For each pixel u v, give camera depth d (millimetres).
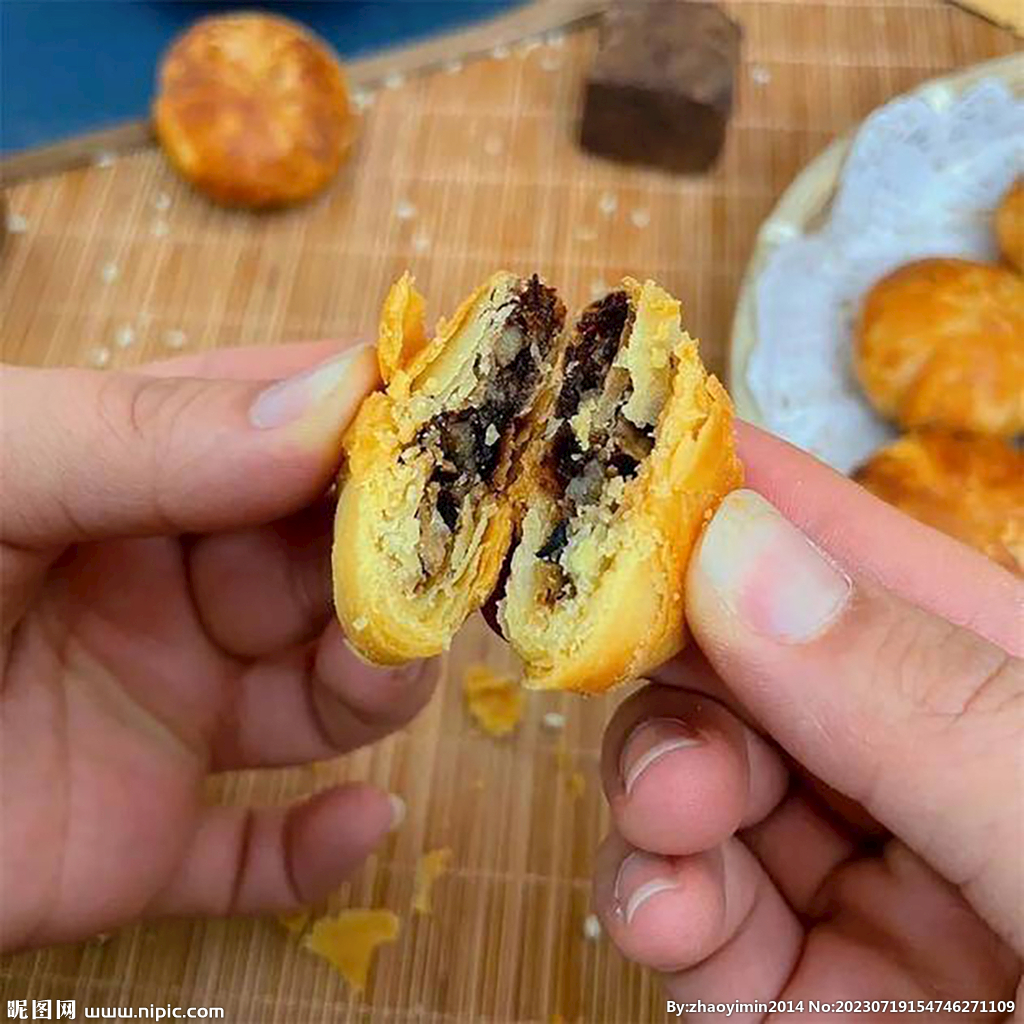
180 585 219
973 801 145
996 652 150
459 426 170
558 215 294
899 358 259
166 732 220
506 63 313
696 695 190
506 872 225
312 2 323
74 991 217
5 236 288
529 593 164
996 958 180
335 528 162
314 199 295
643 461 160
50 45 315
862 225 276
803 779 205
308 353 219
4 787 198
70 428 175
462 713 239
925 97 279
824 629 150
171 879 215
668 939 177
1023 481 251
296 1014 215
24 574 195
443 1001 216
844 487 199
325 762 238
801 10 318
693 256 288
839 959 191
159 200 295
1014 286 268
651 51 287
